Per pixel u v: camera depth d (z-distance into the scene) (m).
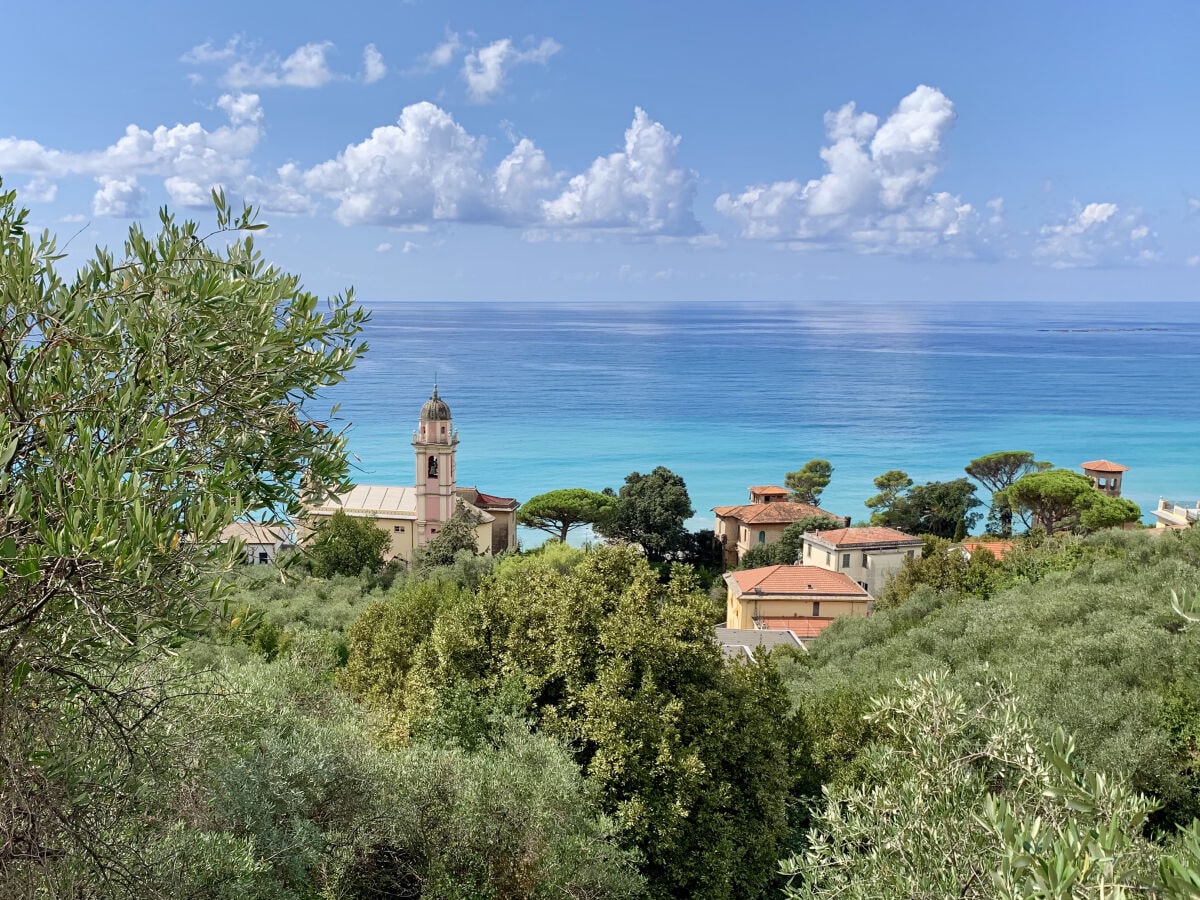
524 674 15.48
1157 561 30.44
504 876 11.01
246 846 8.02
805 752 18.50
